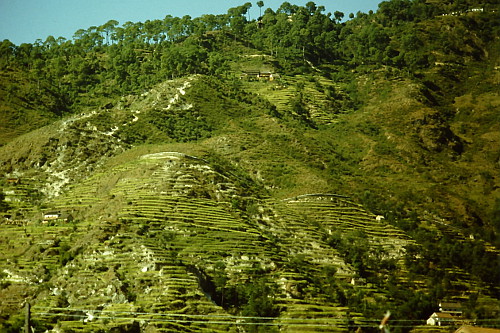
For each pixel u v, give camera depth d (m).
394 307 146.25
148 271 142.75
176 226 164.75
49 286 143.00
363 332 135.00
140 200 176.62
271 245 166.62
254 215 182.75
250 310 136.25
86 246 154.88
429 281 163.38
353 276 161.00
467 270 173.00
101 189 194.12
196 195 183.88
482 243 191.12
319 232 180.75
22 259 156.88
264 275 152.00
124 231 159.38
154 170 195.12
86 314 131.25
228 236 164.50
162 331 121.69
